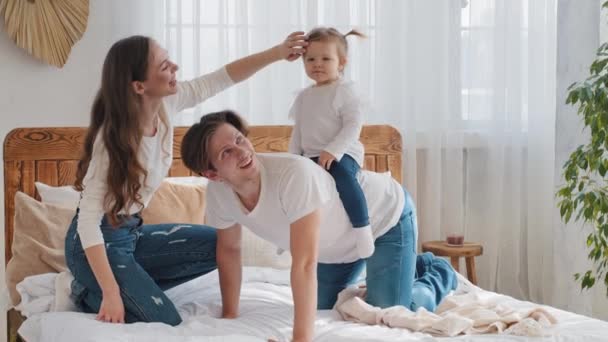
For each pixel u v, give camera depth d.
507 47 4.07
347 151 2.46
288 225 2.22
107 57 2.33
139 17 3.69
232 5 3.77
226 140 2.09
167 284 2.71
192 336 2.08
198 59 3.71
